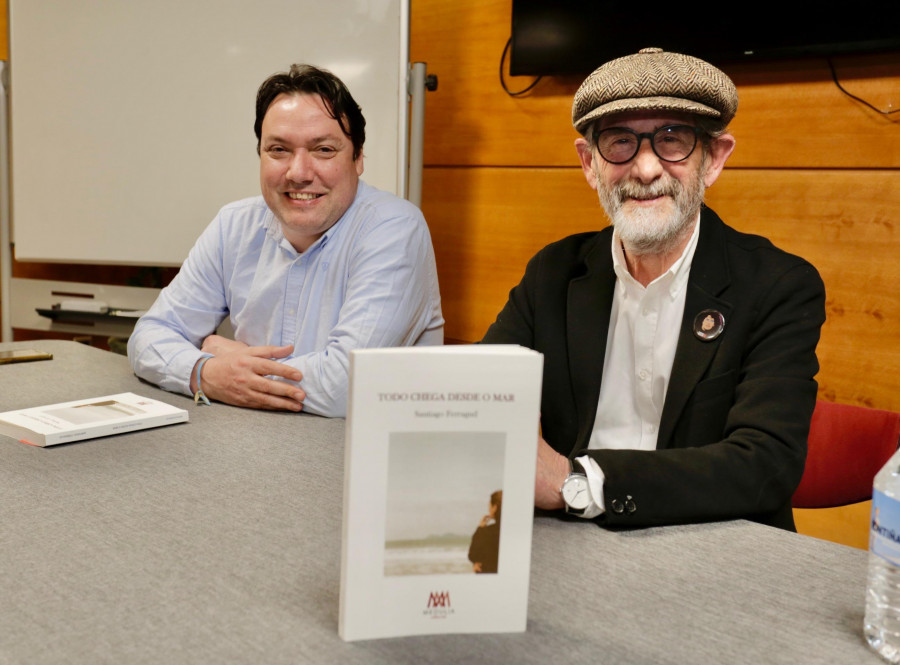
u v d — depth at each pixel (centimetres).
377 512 63
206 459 112
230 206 189
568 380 129
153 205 289
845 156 203
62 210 303
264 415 140
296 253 178
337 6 256
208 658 62
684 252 121
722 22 210
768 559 83
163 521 89
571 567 80
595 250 135
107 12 288
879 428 137
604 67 118
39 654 62
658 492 90
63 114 299
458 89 268
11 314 314
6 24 326
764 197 215
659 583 77
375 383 62
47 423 122
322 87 166
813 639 67
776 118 212
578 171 247
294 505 95
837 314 208
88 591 72
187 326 184
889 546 64
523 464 65
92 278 332
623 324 127
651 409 126
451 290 278
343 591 64
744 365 115
